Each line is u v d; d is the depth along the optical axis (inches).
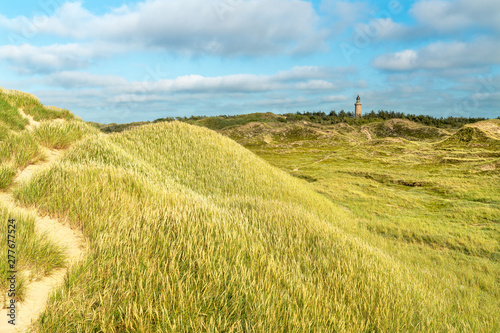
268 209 361.1
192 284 143.2
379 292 195.2
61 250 143.1
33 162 300.4
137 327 113.5
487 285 327.9
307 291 171.6
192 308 128.6
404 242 489.7
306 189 792.3
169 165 582.9
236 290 148.6
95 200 209.5
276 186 637.3
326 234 291.7
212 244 185.0
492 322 232.1
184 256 164.7
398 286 221.1
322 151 2527.1
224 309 134.3
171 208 234.4
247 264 183.9
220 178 586.2
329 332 143.6
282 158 2308.1
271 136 3437.5
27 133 381.7
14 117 474.6
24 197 194.1
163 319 117.2
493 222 587.8
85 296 121.1
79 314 110.8
